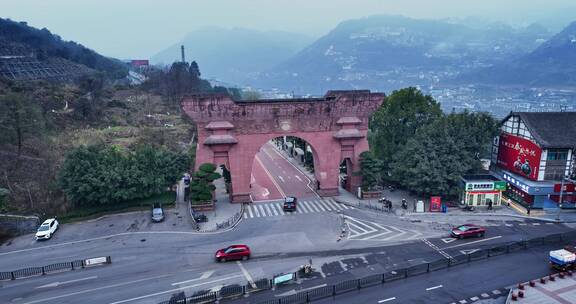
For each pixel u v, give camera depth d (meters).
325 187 63.78
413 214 55.69
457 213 56.00
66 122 91.12
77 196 53.88
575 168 56.16
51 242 47.25
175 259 42.62
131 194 55.66
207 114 56.66
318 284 36.97
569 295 34.28
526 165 58.00
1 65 144.50
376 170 61.78
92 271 39.94
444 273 38.88
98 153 56.41
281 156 95.56
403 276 38.22
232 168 59.72
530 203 56.62
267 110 58.44
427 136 60.62
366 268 40.16
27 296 35.28
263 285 36.69
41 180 60.94
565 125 57.28
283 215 55.94
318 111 60.28
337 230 50.50
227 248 42.47
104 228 51.38
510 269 39.53
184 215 55.91
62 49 196.50
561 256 38.31
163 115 118.00
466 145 61.22
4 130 64.88
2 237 48.78
